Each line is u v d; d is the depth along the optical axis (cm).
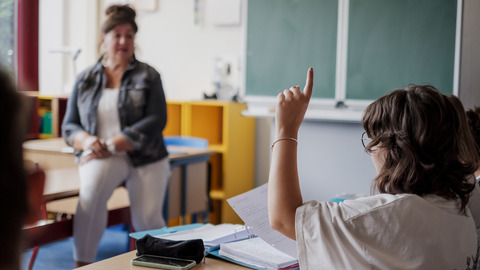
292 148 115
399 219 102
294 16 396
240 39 504
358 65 376
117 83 302
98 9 570
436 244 103
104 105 297
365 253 101
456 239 106
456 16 344
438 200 107
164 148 311
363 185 373
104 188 287
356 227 103
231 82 505
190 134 479
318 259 104
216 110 509
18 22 544
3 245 31
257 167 500
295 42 396
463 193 108
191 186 371
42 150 363
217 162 489
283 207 110
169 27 544
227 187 463
